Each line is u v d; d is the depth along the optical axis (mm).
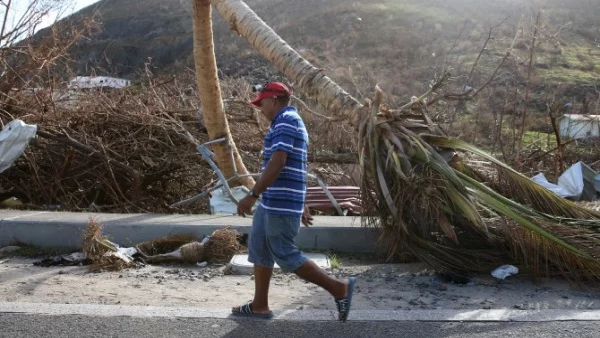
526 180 7961
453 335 5527
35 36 13117
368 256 8453
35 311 5965
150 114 12773
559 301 6547
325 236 8523
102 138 12766
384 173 7562
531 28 17188
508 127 15703
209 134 10688
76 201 12773
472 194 7383
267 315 5879
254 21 9602
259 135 13344
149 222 8688
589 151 14445
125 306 6148
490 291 6895
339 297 5527
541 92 20484
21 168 12766
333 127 12891
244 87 13906
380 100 7934
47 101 12656
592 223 7391
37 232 8531
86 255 7828
